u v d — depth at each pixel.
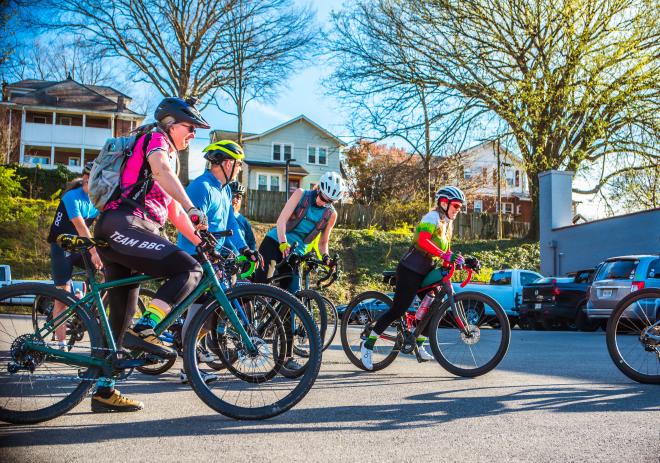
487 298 5.43
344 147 26.53
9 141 44.91
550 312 16.03
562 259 23.33
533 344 9.34
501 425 3.35
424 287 5.61
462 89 24.09
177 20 32.84
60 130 46.69
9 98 47.59
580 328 15.53
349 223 36.44
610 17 23.53
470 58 24.27
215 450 2.83
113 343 3.55
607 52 23.59
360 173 45.56
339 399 4.16
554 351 7.98
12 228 26.73
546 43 23.86
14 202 28.00
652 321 4.92
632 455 2.76
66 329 3.55
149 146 3.51
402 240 31.50
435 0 24.09
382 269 28.61
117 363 3.50
